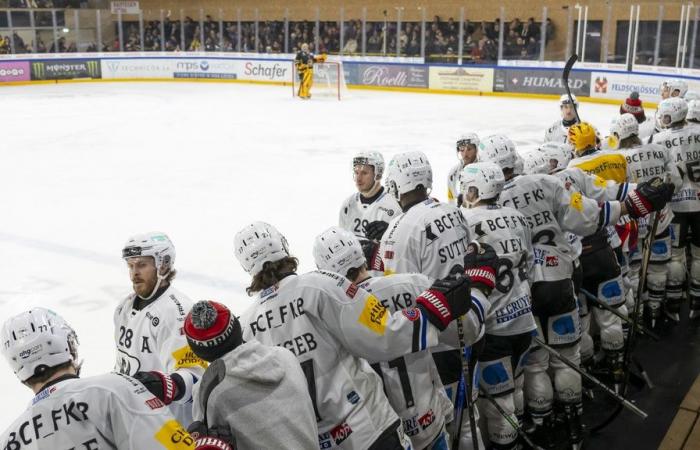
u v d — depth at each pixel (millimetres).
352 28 24750
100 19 27672
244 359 2156
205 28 27203
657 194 3939
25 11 26922
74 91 23219
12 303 6109
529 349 3961
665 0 20125
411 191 3600
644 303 5586
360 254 2826
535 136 14477
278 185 10500
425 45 23453
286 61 25297
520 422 4078
